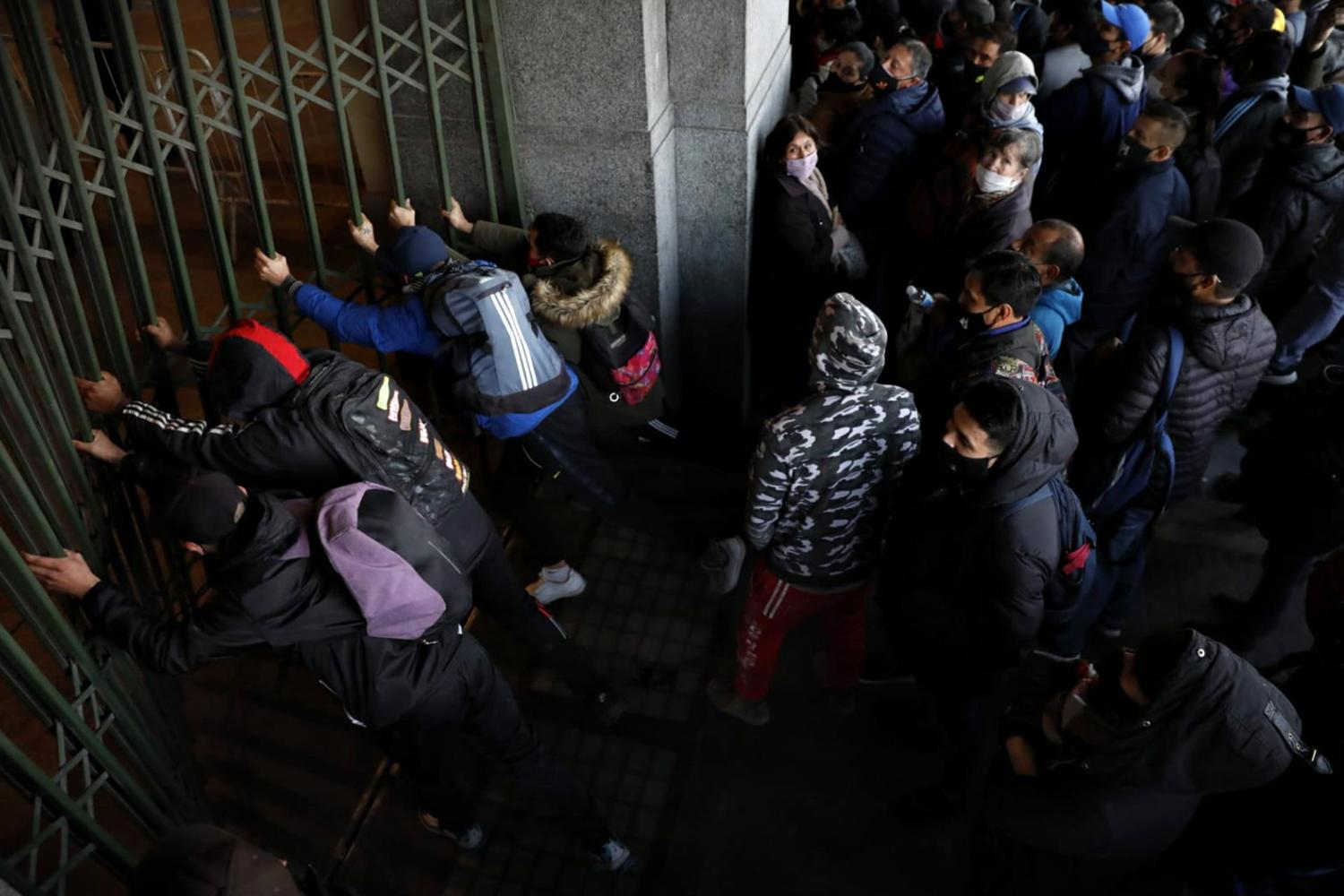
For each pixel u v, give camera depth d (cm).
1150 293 399
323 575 225
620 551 405
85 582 222
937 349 320
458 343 305
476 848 305
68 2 215
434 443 273
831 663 321
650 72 345
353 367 262
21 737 318
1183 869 252
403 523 230
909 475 278
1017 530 238
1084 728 209
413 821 314
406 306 302
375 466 257
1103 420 301
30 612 219
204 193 268
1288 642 362
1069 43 503
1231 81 488
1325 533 304
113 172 237
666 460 446
